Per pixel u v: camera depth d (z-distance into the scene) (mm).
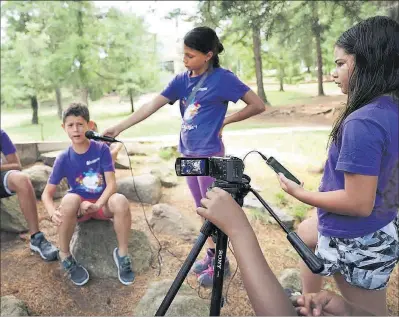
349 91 1312
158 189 3852
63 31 10984
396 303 2314
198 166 1249
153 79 12320
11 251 2850
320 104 11172
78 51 10805
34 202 2756
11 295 2324
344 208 1237
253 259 917
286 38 8055
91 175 2586
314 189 3951
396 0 6180
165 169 4402
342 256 1456
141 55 12195
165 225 3160
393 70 1232
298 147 5586
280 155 5121
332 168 1387
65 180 3912
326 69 17266
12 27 10953
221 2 6406
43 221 3299
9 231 3084
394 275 2619
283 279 2449
